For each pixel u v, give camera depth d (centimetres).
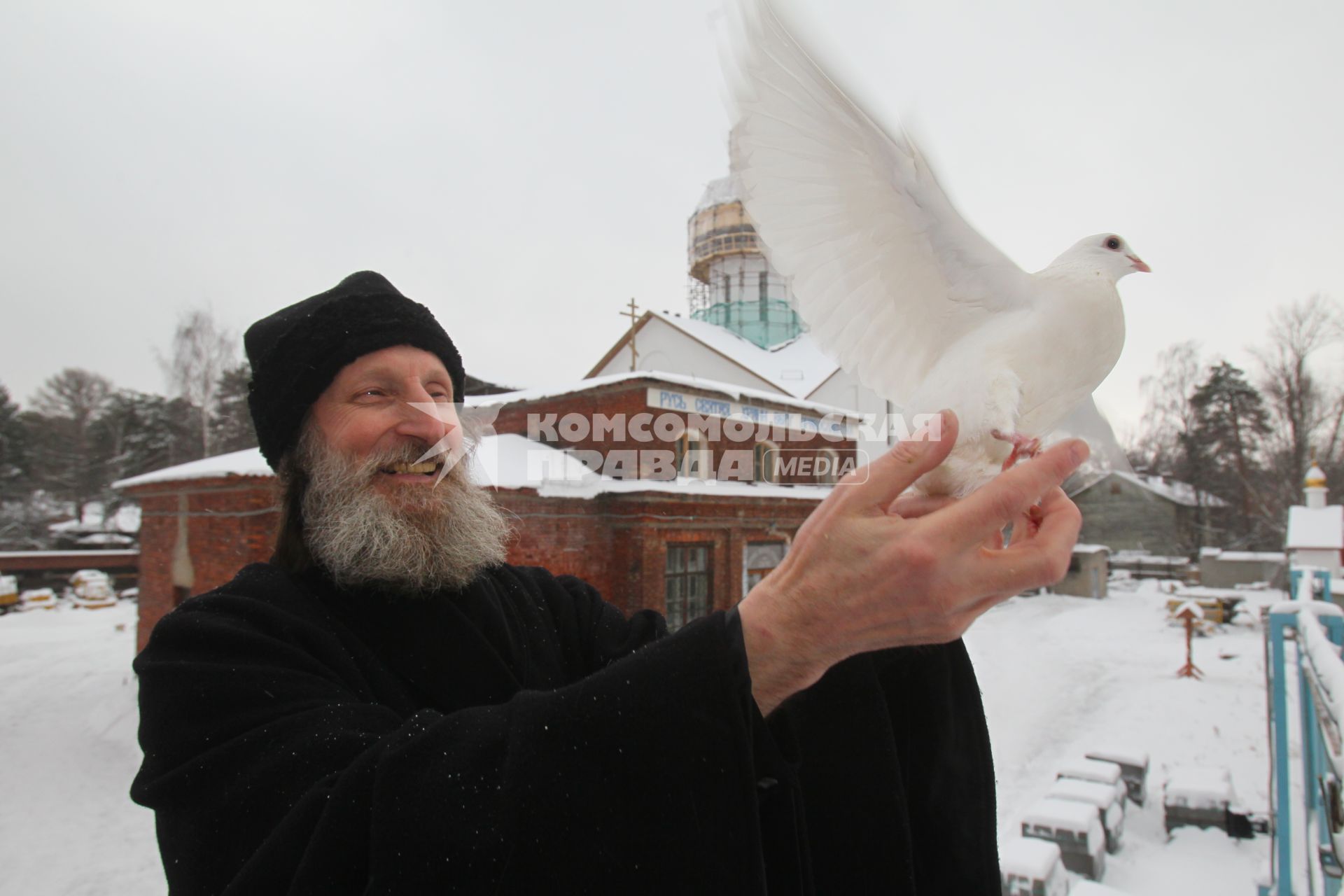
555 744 68
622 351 2031
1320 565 1630
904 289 122
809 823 115
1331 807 288
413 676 122
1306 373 3356
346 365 135
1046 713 1223
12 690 1254
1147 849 697
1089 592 2678
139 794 93
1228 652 1747
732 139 117
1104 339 115
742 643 76
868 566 71
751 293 2350
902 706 128
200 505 1041
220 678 97
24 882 663
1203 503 3650
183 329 2753
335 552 124
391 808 68
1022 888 547
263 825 80
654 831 66
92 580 2498
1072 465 71
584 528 1069
